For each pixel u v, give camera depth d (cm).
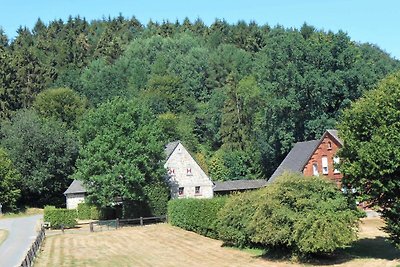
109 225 5362
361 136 2823
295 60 7212
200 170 6525
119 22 18838
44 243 4128
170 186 6275
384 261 2745
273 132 7438
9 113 9406
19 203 7994
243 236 3419
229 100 9194
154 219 5456
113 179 5162
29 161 7969
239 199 3494
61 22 18712
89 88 11412
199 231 4275
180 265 3011
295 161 6259
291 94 6994
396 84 2819
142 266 3002
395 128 2675
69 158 8144
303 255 2936
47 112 9894
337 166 2928
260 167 8500
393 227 2733
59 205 8350
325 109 7069
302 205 2891
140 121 5553
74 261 3212
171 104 10350
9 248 3856
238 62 11481
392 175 2675
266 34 13575
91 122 5450
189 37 13000
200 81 11206
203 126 10094
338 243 2784
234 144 9031
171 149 6419
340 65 7050
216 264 3003
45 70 12044
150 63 12394
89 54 14600
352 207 2969
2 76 10112
